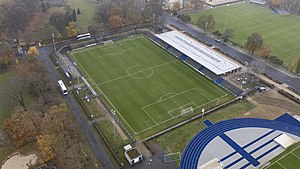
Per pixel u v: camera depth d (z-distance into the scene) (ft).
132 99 463.83
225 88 491.31
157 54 599.98
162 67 552.41
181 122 416.05
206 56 564.71
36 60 526.98
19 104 438.40
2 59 546.67
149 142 382.42
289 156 362.74
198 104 453.58
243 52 614.75
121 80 513.04
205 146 377.09
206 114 431.43
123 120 420.36
